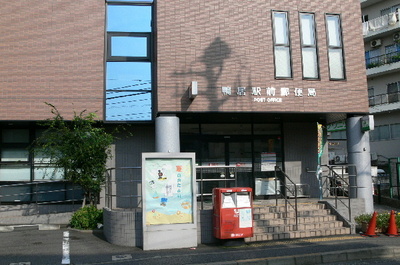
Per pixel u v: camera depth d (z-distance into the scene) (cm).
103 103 1252
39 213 1273
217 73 1159
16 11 1252
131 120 1266
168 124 1133
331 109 1215
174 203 915
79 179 1125
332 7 1270
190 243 908
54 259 797
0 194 1292
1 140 1311
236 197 909
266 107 1173
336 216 1102
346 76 1242
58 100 1232
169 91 1131
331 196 1406
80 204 1301
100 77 1258
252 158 1386
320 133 1330
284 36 1226
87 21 1273
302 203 1162
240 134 1390
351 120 1269
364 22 3062
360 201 1192
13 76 1224
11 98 1215
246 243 942
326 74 1229
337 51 1258
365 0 3075
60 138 1136
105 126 1305
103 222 1058
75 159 1116
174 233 900
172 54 1145
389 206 1564
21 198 1297
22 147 1313
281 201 1252
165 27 1152
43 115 1221
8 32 1240
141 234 920
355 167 1244
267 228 999
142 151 1318
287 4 1235
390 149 2941
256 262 766
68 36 1260
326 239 975
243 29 1193
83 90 1246
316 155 1426
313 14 1254
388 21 2905
